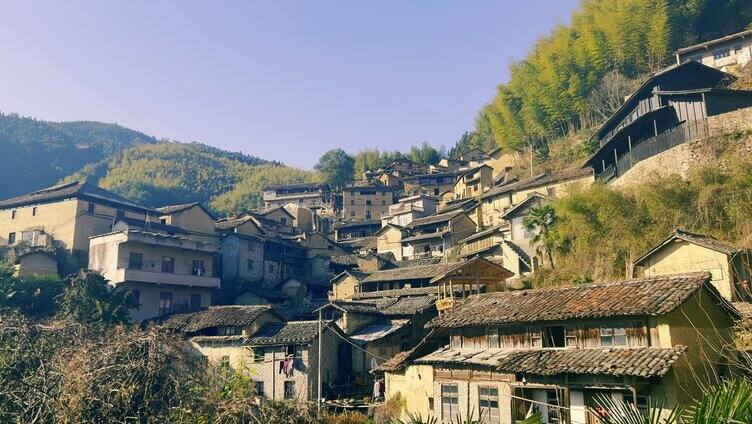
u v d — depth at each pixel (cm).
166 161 13925
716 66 4838
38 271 4347
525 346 1998
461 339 2278
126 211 5241
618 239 2858
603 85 5684
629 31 5572
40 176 12375
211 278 4794
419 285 4344
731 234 2428
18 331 2386
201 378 2234
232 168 14575
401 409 2519
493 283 3259
